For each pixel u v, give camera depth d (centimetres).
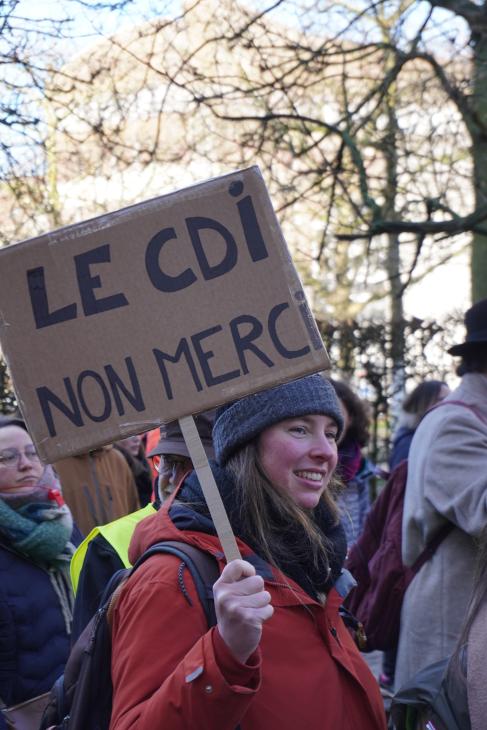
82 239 208
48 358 207
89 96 748
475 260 1004
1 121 580
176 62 864
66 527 337
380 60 846
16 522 327
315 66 861
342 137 813
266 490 213
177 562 198
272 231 207
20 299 208
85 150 875
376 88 816
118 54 780
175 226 208
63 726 215
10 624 318
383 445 1052
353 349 1023
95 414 205
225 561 200
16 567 328
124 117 766
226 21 826
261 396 215
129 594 200
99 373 206
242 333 205
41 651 322
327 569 215
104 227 208
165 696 177
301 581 212
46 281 208
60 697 218
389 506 393
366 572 395
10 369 207
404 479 388
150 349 205
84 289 207
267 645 201
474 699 209
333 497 243
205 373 204
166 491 302
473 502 325
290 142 858
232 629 174
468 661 213
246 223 208
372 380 1016
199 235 208
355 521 567
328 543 220
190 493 217
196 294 207
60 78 731
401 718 235
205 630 192
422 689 229
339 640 215
